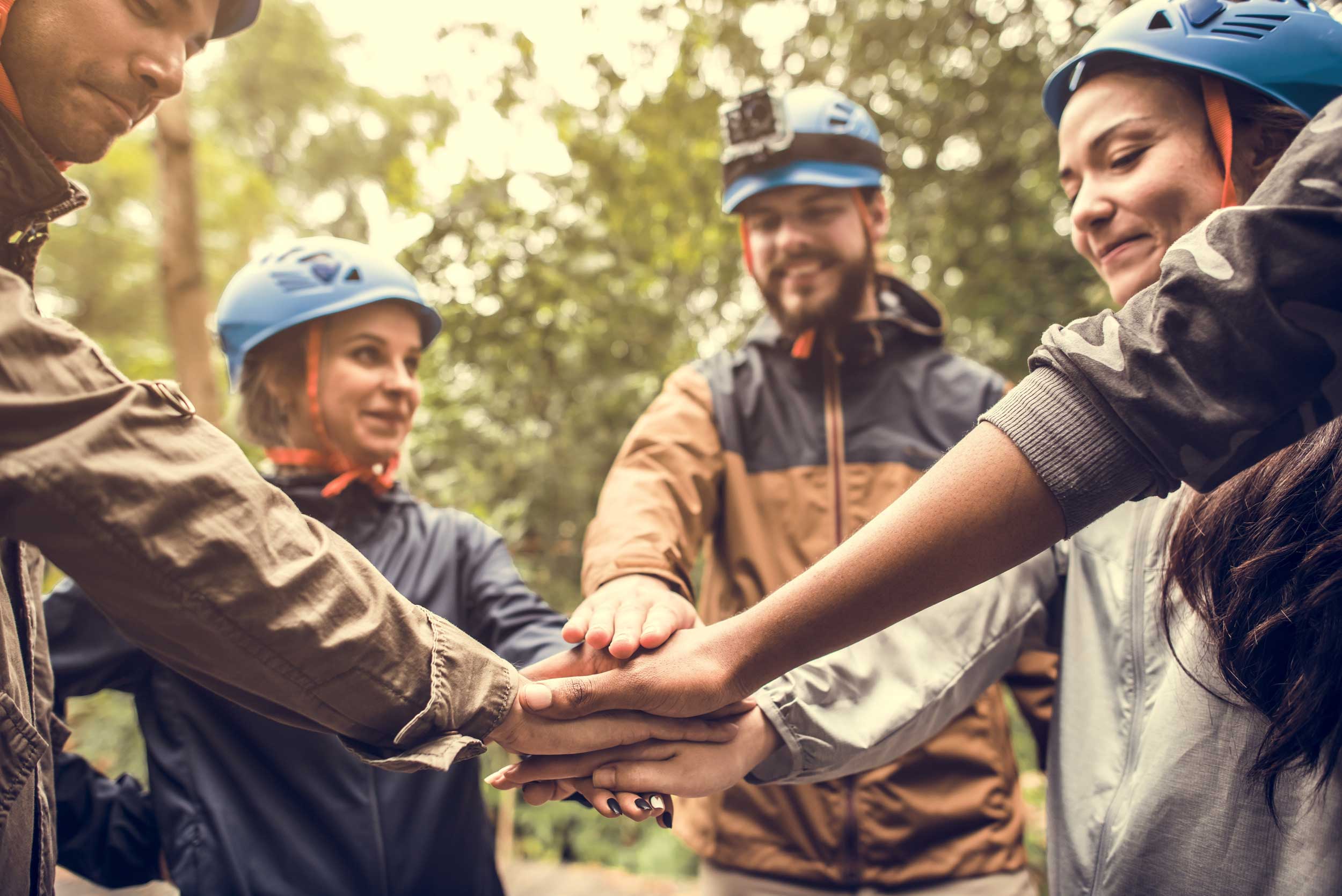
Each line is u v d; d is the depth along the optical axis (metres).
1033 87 3.54
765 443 1.61
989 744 1.48
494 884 1.32
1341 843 0.69
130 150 9.02
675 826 1.65
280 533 0.76
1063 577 1.12
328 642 0.76
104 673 1.20
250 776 1.18
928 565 0.71
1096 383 0.66
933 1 3.67
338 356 1.42
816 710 1.03
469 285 2.83
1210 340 0.62
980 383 1.60
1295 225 0.61
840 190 1.60
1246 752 0.76
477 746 0.83
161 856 1.30
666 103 3.26
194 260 3.37
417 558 1.40
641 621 1.02
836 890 1.46
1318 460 0.71
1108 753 0.90
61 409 0.67
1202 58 0.86
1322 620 0.69
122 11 0.78
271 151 8.62
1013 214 3.67
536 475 2.88
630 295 3.03
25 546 0.94
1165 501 0.92
